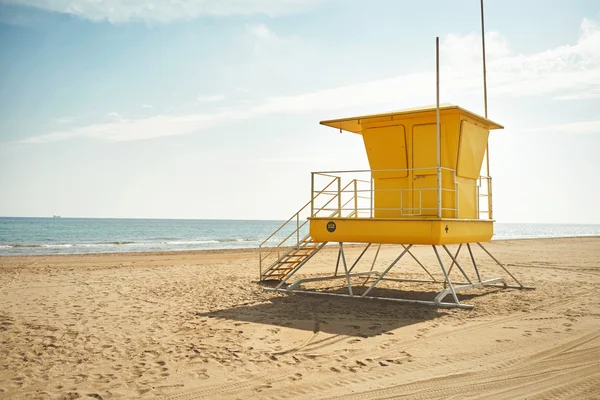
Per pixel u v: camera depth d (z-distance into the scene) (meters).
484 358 6.99
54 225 109.69
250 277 17.25
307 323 9.45
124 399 5.43
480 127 13.03
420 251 31.28
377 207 12.73
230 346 7.69
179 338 8.23
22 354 7.27
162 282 15.77
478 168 13.11
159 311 10.73
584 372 6.36
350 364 6.70
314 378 6.12
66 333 8.61
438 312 10.64
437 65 10.96
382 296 13.05
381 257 26.53
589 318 9.88
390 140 12.52
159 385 5.88
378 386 5.82
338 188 12.73
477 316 10.16
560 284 15.38
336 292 13.81
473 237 12.64
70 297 12.68
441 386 5.82
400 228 11.32
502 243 41.50
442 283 15.48
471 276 17.75
